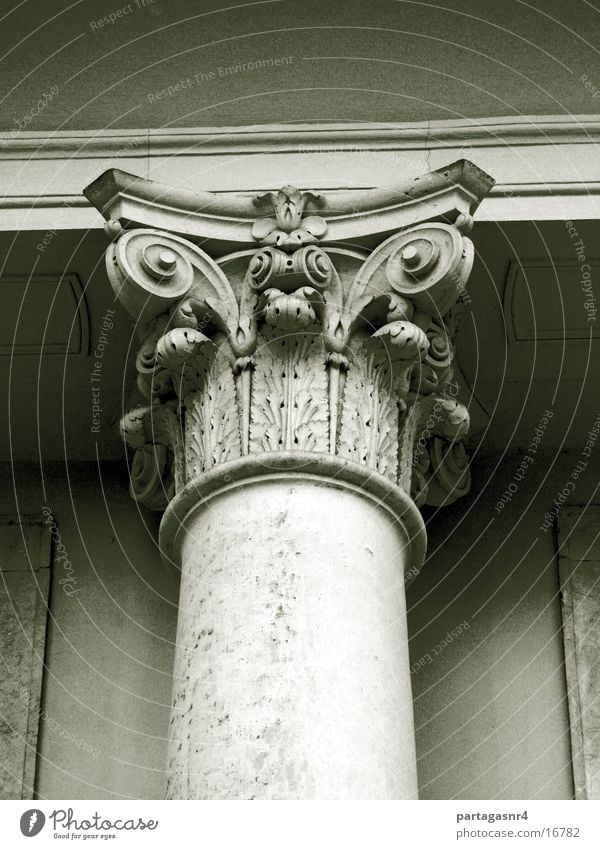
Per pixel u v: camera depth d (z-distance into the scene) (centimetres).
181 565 956
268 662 845
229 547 894
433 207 971
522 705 1070
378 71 1091
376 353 959
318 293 945
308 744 822
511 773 1044
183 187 1036
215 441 943
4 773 1046
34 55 1095
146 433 1023
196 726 844
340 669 848
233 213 987
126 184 979
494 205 1042
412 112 1086
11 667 1088
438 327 979
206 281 972
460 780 1044
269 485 909
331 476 913
